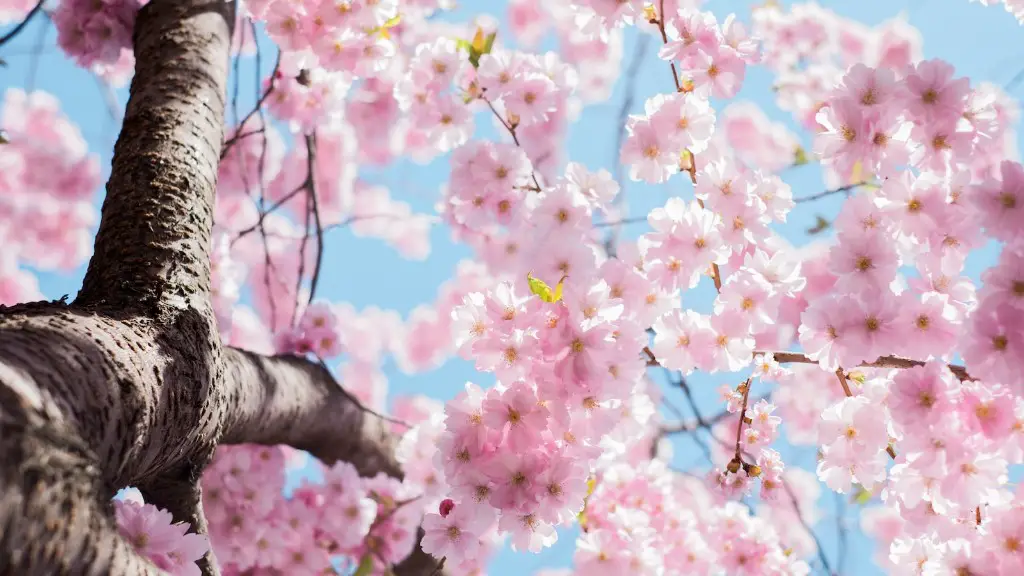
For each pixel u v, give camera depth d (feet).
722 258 6.23
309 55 6.73
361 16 6.61
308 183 7.15
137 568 5.32
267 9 6.62
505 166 6.68
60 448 5.20
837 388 7.88
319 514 7.00
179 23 6.30
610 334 6.01
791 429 8.97
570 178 6.59
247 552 6.81
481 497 6.05
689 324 6.17
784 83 8.63
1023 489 5.98
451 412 6.07
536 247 6.41
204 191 5.94
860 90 6.02
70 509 5.19
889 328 5.95
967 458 5.90
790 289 6.20
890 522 9.86
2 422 4.88
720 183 6.24
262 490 6.82
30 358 5.30
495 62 6.72
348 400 6.97
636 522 6.78
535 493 6.03
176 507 5.88
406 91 6.91
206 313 5.76
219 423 5.84
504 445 6.06
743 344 6.15
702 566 6.93
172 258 5.77
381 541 7.14
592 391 6.01
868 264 6.02
